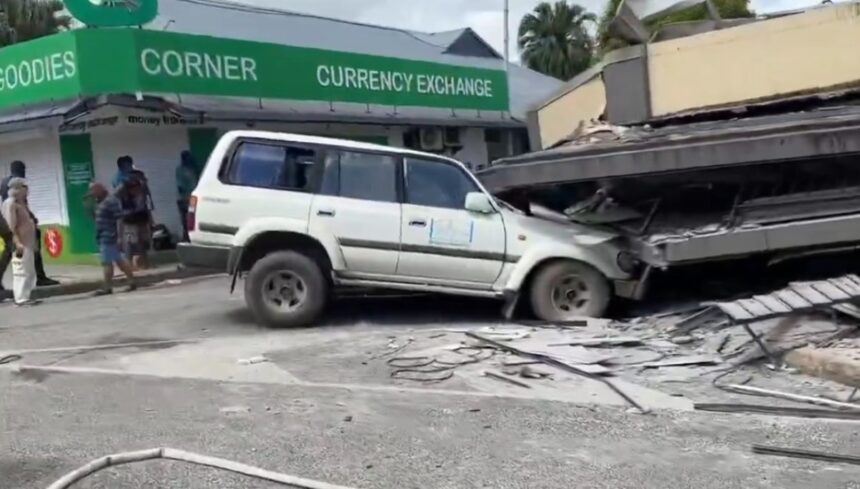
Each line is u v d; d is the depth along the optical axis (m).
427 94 22.81
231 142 9.15
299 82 18.88
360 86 20.53
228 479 4.77
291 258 9.02
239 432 5.60
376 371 7.16
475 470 4.88
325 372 7.16
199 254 9.01
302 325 9.09
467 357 7.52
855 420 5.60
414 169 9.21
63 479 4.72
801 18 9.55
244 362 7.54
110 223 13.05
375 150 9.19
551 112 12.23
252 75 17.72
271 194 9.02
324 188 9.09
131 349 8.28
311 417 5.92
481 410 6.04
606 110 10.97
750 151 8.34
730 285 9.48
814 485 4.53
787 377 6.62
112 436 5.55
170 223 17.06
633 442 5.30
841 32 9.41
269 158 9.11
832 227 8.31
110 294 12.93
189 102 16.25
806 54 9.55
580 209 9.47
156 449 5.20
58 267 16.08
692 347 7.60
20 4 31.41
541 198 9.89
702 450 5.13
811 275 9.08
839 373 6.39
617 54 10.30
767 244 8.38
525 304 9.63
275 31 24.88
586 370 6.90
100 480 4.75
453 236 9.06
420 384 6.75
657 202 9.15
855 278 7.94
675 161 8.51
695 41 9.95
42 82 15.91
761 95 9.73
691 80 9.98
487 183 9.41
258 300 9.04
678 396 6.27
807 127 8.32
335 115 19.53
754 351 7.16
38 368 7.52
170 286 13.61
